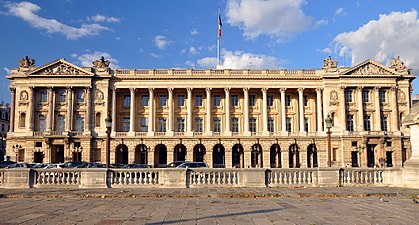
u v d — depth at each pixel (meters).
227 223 13.38
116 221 13.73
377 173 27.94
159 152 90.69
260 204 18.27
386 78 88.81
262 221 13.77
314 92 92.75
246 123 89.06
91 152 84.75
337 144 87.25
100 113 87.06
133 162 85.62
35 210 16.36
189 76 88.94
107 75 87.38
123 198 21.16
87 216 14.80
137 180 27.53
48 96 86.69
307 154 88.31
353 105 89.56
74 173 27.36
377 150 87.19
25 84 87.25
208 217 14.60
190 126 88.62
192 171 27.56
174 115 91.56
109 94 88.38
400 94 89.75
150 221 13.74
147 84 88.94
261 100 92.94
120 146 87.00
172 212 15.79
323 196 21.66
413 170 25.80
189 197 21.50
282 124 89.19
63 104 87.38
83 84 86.44
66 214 15.27
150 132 87.31
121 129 90.62
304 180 27.64
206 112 90.19
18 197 21.62
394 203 18.42
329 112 87.94
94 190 25.14
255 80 89.94
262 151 87.88
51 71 86.31
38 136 84.25
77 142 85.06
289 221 13.74
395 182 27.17
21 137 84.44
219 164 89.19
